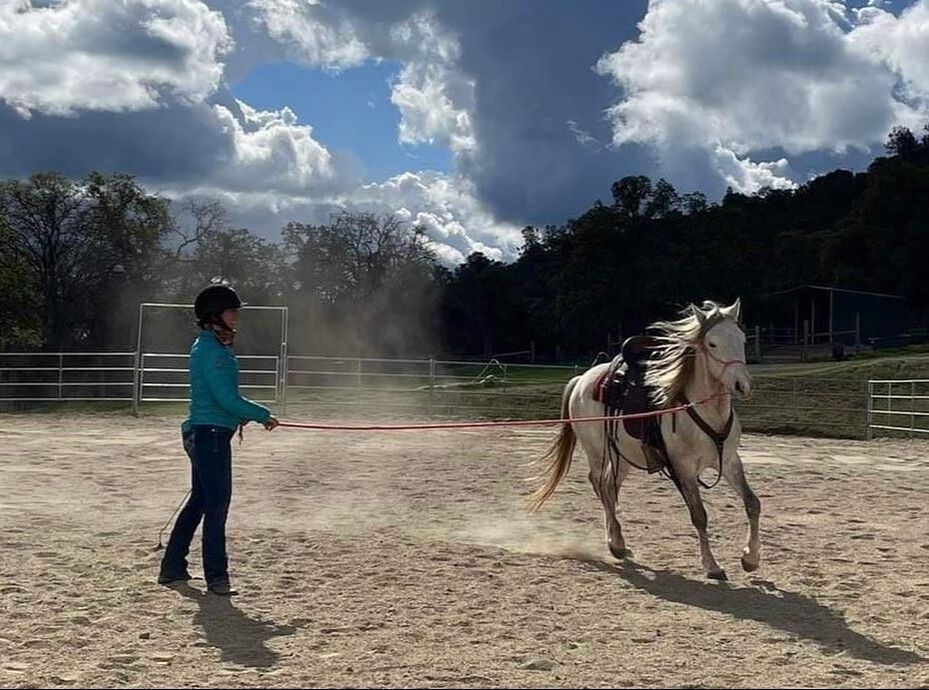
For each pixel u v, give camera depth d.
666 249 56.75
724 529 10.17
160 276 56.19
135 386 25.64
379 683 5.16
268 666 5.48
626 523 10.50
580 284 56.69
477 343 70.06
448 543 9.09
